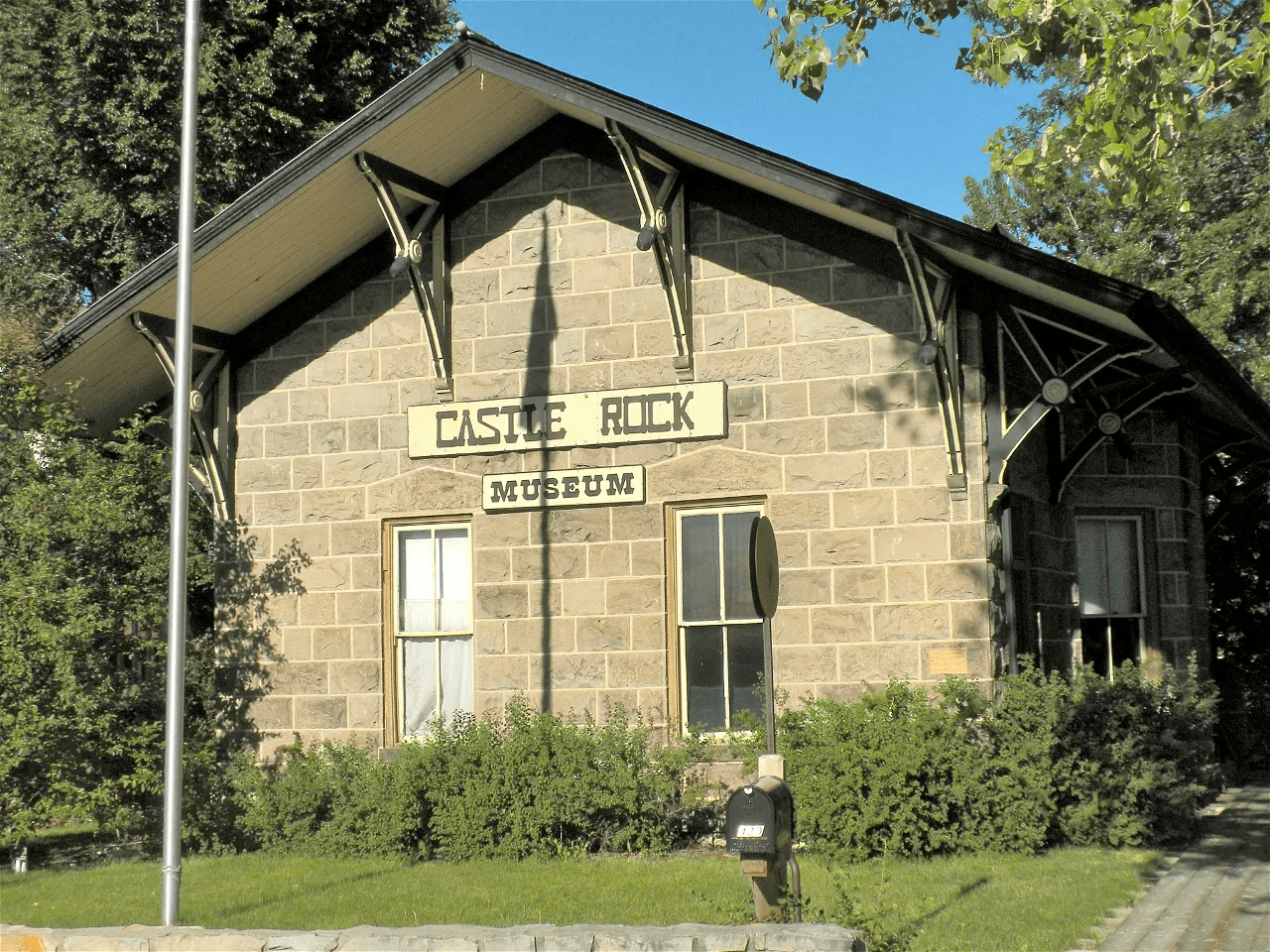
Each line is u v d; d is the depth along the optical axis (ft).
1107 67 31.37
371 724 45.52
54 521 42.98
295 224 43.09
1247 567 67.46
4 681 41.65
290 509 46.96
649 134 39.29
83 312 43.47
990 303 40.29
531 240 45.01
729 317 42.60
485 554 44.65
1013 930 27.53
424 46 81.10
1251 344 82.58
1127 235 88.63
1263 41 31.14
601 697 43.06
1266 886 32.48
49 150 73.61
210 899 34.45
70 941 23.29
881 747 36.94
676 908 30.91
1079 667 40.09
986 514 39.63
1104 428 45.83
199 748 44.80
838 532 40.91
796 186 37.88
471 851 39.42
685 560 42.91
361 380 46.52
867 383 41.04
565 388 44.19
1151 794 38.29
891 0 34.32
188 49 32.65
